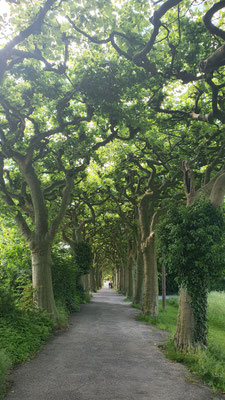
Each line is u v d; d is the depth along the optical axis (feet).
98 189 74.84
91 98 33.55
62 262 62.39
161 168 61.72
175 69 33.04
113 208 89.30
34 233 43.06
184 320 30.76
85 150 41.47
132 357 28.63
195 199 33.96
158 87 38.29
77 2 25.08
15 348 26.61
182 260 29.78
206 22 21.08
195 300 30.25
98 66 33.63
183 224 30.48
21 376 22.25
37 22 22.29
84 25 27.99
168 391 20.03
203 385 21.50
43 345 32.32
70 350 30.60
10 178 51.80
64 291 61.67
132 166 65.36
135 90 34.99
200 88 36.37
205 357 25.09
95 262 188.96
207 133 45.24
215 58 22.30
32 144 40.14
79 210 88.74
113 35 29.09
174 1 21.61
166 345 32.14
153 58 32.55
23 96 36.88
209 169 39.47
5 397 18.30
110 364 25.99
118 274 208.54
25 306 37.11
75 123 39.11
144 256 59.82
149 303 57.72
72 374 22.95
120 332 42.11
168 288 151.43
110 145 63.21
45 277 42.06
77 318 55.57
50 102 42.14
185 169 35.86
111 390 19.85
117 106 34.42
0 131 38.32
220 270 29.30
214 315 64.75
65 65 33.60
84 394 18.99
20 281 44.65
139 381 21.84
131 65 33.01
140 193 67.82
